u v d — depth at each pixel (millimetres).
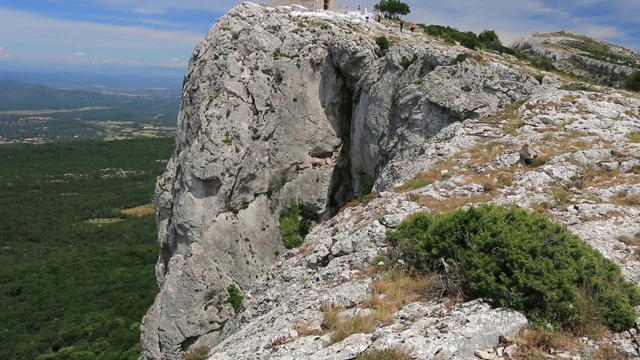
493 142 20312
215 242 32219
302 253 17469
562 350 7871
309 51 34875
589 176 16391
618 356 7707
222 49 34375
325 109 35781
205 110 33000
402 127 29172
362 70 34062
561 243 9406
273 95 34531
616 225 12555
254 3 37688
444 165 19062
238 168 32719
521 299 8695
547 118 22156
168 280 31859
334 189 36594
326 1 42625
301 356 8898
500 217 10367
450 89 27578
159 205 38125
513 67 28625
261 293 17500
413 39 36938
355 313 10016
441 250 10773
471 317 8586
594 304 8414
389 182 25797
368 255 12930
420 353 7797
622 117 22109
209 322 31312
